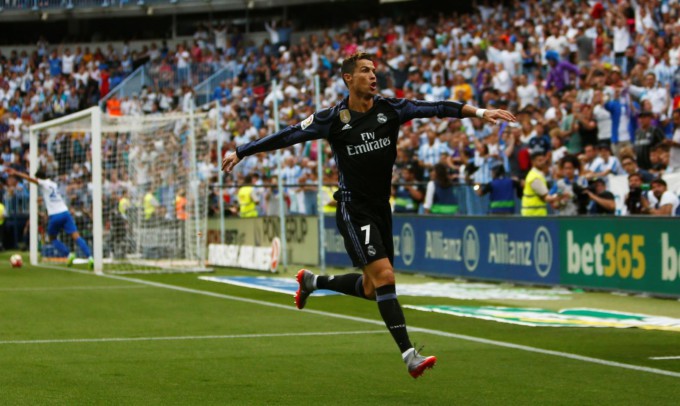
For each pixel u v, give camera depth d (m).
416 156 32.41
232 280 27.53
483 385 11.55
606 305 20.36
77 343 15.28
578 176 26.50
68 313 19.56
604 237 22.61
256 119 38.88
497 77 38.44
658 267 21.25
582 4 40.06
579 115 29.53
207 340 15.57
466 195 29.28
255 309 20.14
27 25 69.12
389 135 11.56
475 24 45.81
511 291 23.61
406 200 31.06
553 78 35.44
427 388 11.41
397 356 13.86
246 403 10.56
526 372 12.40
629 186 24.08
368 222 11.53
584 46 36.34
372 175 11.55
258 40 61.84
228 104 41.19
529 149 28.52
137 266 33.91
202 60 58.06
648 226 21.42
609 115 29.95
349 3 58.97
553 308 19.91
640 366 12.74
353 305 20.77
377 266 11.30
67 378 12.09
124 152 37.16
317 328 17.00
